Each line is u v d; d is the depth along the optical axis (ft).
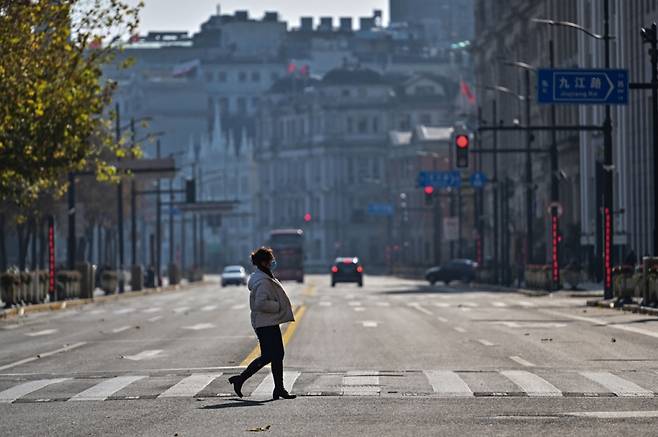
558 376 198.29
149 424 148.05
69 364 239.30
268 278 173.68
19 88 379.96
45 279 541.34
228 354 254.47
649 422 143.74
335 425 144.25
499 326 331.77
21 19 376.89
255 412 157.69
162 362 238.48
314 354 247.50
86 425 149.07
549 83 431.43
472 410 157.17
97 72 404.16
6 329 369.71
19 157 402.72
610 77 431.43
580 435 133.39
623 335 289.53
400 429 140.05
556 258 587.68
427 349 257.34
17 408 169.89
